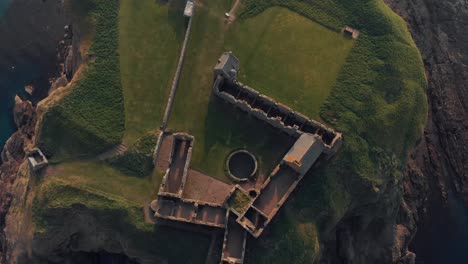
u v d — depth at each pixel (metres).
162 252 56.31
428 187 76.75
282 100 62.09
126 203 56.84
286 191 55.91
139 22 65.94
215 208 55.69
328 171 58.62
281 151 59.19
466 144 78.31
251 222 54.09
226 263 53.50
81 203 56.72
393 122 63.44
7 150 75.38
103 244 59.91
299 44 65.62
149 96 62.03
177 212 55.66
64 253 60.97
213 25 65.75
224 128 60.31
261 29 66.19
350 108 62.22
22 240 59.25
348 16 68.19
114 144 59.81
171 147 59.03
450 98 80.38
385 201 64.69
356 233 66.25
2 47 84.56
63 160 59.59
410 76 66.31
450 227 75.50
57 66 82.69
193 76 62.91
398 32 68.19
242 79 62.97
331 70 64.50
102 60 63.91
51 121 60.56
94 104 61.56
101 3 66.94
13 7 86.56
